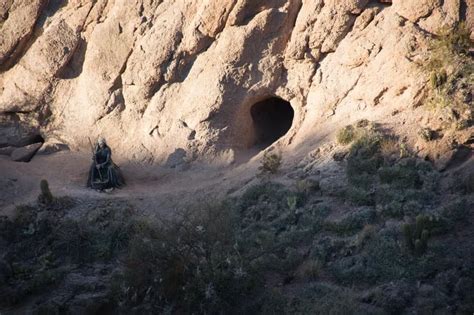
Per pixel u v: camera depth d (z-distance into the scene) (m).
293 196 57.59
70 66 76.69
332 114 64.69
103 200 63.16
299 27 66.88
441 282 48.09
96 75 73.88
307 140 64.12
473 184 53.69
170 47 70.50
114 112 73.06
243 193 60.53
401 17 63.78
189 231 52.97
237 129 68.31
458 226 51.84
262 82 67.88
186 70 70.81
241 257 51.72
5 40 78.38
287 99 67.69
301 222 55.75
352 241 52.50
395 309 46.94
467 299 46.50
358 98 63.72
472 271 48.31
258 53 68.00
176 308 50.91
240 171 64.94
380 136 59.28
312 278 51.19
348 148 60.03
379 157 58.31
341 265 51.34
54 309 52.31
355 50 64.50
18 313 53.12
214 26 68.88
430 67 60.69
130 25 72.88
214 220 53.81
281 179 60.78
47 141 75.31
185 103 69.31
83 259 57.53
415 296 47.50
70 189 65.56
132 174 68.19
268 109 73.31
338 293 48.81
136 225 57.72
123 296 52.03
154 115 70.56
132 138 71.44
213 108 67.69
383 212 54.25
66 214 61.28
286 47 67.81
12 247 59.16
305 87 67.00
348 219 54.38
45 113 76.62
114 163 68.06
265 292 50.44
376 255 50.94
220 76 68.00
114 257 57.50
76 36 75.88
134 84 72.25
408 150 58.16
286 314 48.28
